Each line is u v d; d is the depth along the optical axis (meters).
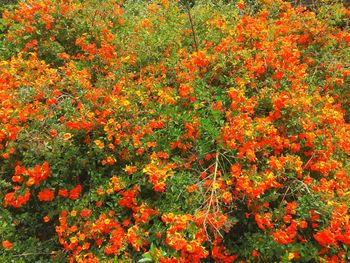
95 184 3.45
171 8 5.79
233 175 3.21
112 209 3.33
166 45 4.89
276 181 3.35
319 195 3.13
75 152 3.41
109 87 3.97
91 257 3.06
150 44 4.80
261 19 5.17
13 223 3.31
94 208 3.33
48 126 3.56
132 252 3.12
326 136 3.62
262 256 3.01
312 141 3.53
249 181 3.15
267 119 3.62
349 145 3.63
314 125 3.60
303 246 2.98
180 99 3.92
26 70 4.23
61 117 3.60
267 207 3.18
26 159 3.36
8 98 3.66
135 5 6.39
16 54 4.85
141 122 3.60
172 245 2.75
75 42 4.88
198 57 4.17
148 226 3.18
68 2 5.21
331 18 5.23
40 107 3.64
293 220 2.95
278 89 4.04
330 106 3.88
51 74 4.04
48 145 3.36
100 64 4.63
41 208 3.44
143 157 3.53
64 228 3.17
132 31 5.18
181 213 3.06
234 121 3.48
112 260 2.96
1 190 3.40
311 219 3.03
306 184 3.24
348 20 5.57
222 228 3.05
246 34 4.50
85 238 3.21
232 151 3.44
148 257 2.71
